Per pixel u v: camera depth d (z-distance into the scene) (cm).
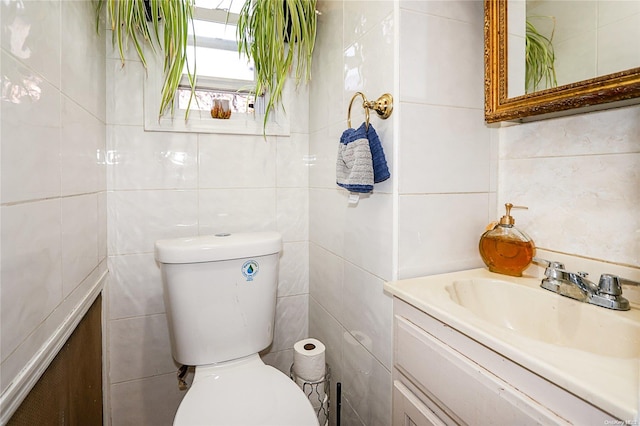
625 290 77
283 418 87
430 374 78
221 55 148
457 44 102
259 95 143
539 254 97
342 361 130
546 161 95
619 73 70
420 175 99
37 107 68
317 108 148
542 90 87
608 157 80
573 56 83
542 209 96
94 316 113
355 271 119
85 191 101
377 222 105
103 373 126
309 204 160
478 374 63
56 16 79
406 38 95
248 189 150
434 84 99
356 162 96
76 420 94
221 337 119
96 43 115
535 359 52
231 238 126
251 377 107
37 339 67
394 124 96
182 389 143
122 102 131
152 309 139
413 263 99
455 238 105
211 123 142
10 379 57
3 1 55
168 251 113
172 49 124
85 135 102
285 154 156
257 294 125
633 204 76
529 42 92
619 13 75
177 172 139
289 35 143
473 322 66
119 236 133
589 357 53
